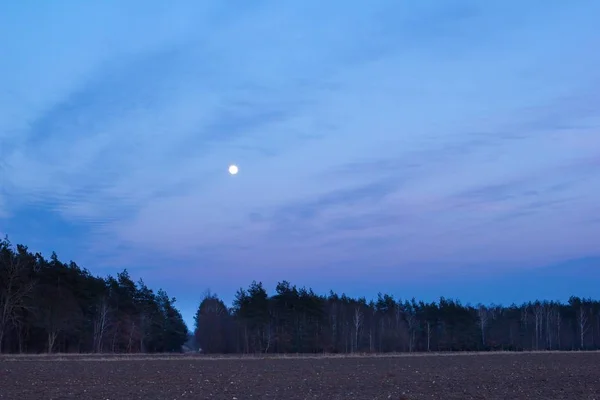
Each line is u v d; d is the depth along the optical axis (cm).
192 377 3666
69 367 4362
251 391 2912
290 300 10612
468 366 4997
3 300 7700
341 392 2895
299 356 7238
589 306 14300
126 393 2717
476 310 13288
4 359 5262
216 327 11069
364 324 12175
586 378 3753
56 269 8856
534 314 13738
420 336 12550
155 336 10569
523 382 3475
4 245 8269
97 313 9125
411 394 2819
